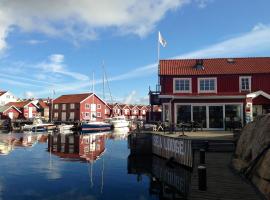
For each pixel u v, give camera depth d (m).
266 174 10.80
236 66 34.12
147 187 15.81
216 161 16.06
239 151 15.82
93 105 86.56
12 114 88.31
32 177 18.09
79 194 14.45
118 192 14.84
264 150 12.04
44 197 13.89
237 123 29.11
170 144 21.97
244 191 10.93
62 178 17.88
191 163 18.67
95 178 17.92
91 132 62.62
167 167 20.91
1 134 55.94
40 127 67.31
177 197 13.94
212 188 11.29
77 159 25.55
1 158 25.91
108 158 26.12
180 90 32.69
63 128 67.81
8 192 14.70
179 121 29.75
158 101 36.75
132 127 78.31
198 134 24.42
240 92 32.16
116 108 105.94
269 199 9.85
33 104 94.44
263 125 13.22
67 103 86.19
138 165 22.38
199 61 34.44
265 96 30.31
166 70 33.78
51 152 30.14
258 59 35.59
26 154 28.56
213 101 29.69
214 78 32.56
